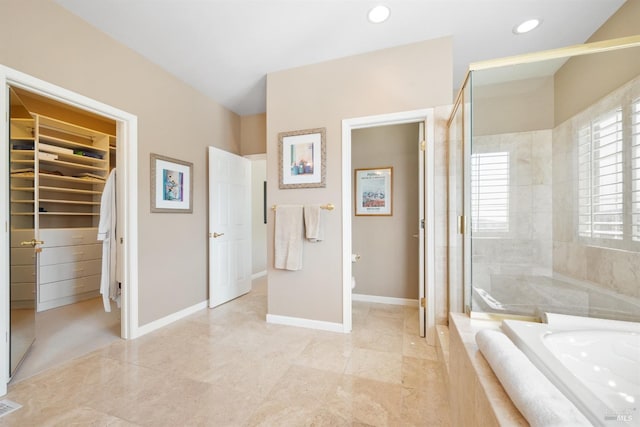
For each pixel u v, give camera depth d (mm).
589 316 1663
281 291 2555
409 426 1293
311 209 2404
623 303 1670
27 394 1513
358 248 3326
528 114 2174
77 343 2150
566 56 1788
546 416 599
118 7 1791
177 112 2697
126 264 2229
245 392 1542
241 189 3561
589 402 722
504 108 2121
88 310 2984
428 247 2141
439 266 2121
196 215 2930
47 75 1709
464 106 1936
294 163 2498
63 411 1381
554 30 2023
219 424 1302
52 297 3061
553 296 1920
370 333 2340
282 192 2553
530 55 1760
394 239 3201
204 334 2322
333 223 2389
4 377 1506
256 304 3170
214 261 3059
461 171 1979
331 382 1636
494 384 842
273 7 1803
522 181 2139
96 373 1727
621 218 1700
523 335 1119
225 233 3250
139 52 2297
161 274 2502
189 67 2531
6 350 1532
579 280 1985
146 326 2346
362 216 3311
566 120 2100
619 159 1727
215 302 3059
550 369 872
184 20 1924
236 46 2225
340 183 2371
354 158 3344
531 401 656
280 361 1876
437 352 1962
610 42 1591
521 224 2139
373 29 2016
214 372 1741
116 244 2402
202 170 3027
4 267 1514
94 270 3488
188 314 2789
